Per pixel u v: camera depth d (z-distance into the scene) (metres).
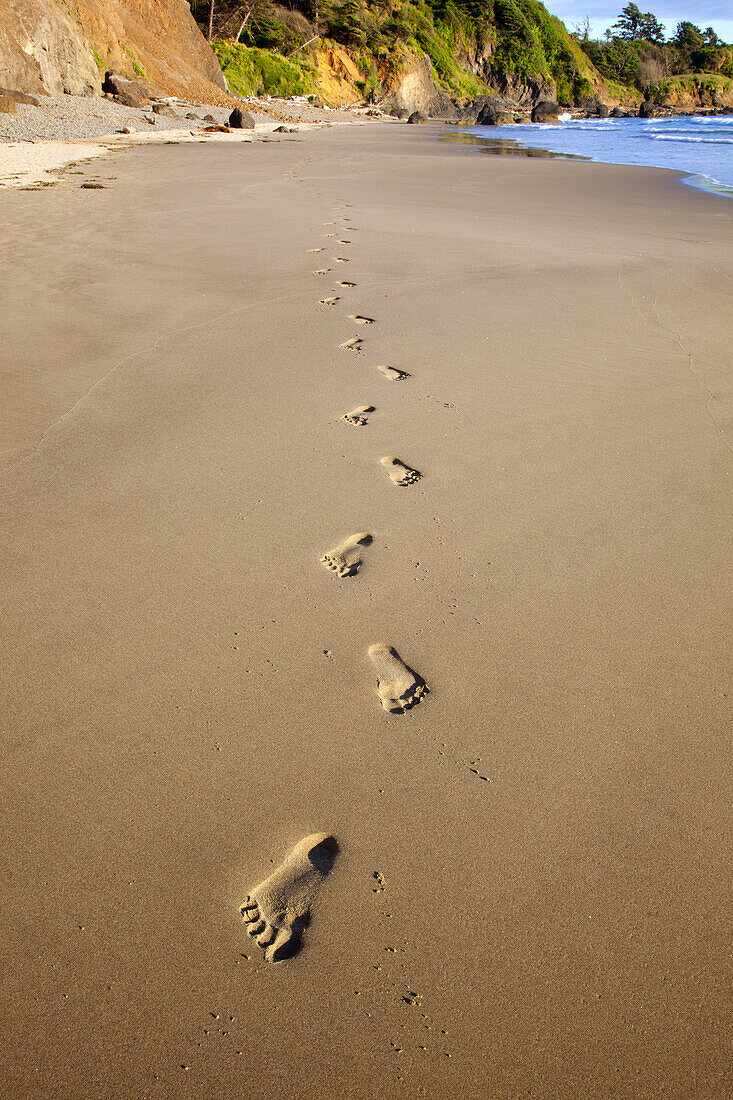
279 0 48.53
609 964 1.20
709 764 1.57
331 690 1.75
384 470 2.75
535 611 2.03
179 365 3.69
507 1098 1.03
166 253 5.90
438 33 65.88
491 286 5.19
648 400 3.38
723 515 2.47
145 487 2.60
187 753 1.58
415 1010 1.13
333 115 41.53
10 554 2.22
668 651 1.89
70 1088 1.02
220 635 1.92
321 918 1.26
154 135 19.27
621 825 1.44
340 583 2.13
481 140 26.70
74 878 1.32
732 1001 1.16
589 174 13.18
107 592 2.07
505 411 3.26
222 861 1.35
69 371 3.56
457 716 1.69
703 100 90.56
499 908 1.28
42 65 20.11
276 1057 1.06
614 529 2.40
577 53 79.25
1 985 1.15
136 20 27.84
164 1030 1.10
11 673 1.78
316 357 3.83
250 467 2.75
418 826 1.43
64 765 1.54
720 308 4.72
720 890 1.32
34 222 6.96
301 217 7.58
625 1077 1.06
